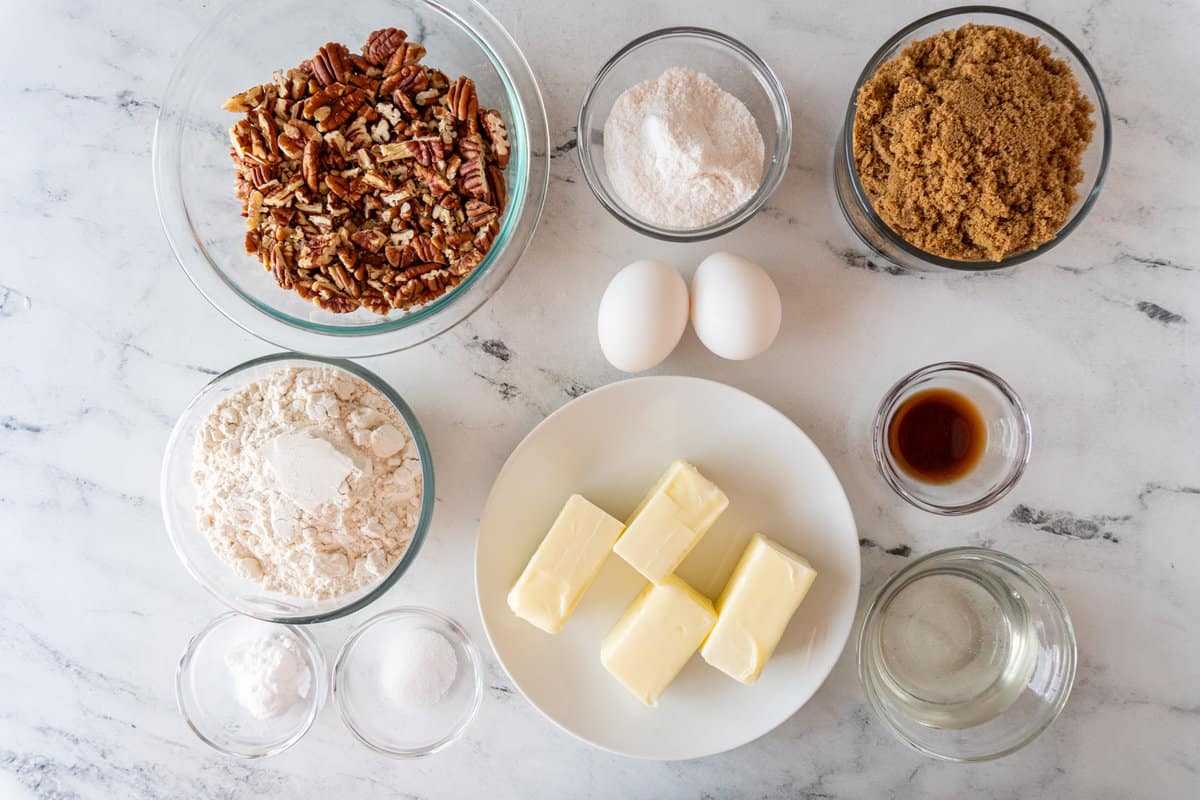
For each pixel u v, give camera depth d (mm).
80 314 665
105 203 661
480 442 667
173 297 664
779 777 676
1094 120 618
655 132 605
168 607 678
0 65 655
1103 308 658
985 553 633
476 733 676
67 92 657
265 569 637
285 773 682
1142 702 669
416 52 621
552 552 629
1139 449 663
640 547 624
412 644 670
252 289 646
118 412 670
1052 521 667
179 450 645
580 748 676
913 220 606
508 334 661
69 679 680
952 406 660
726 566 661
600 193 618
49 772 684
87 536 676
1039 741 672
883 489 667
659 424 646
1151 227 655
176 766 684
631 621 636
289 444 614
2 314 665
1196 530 664
